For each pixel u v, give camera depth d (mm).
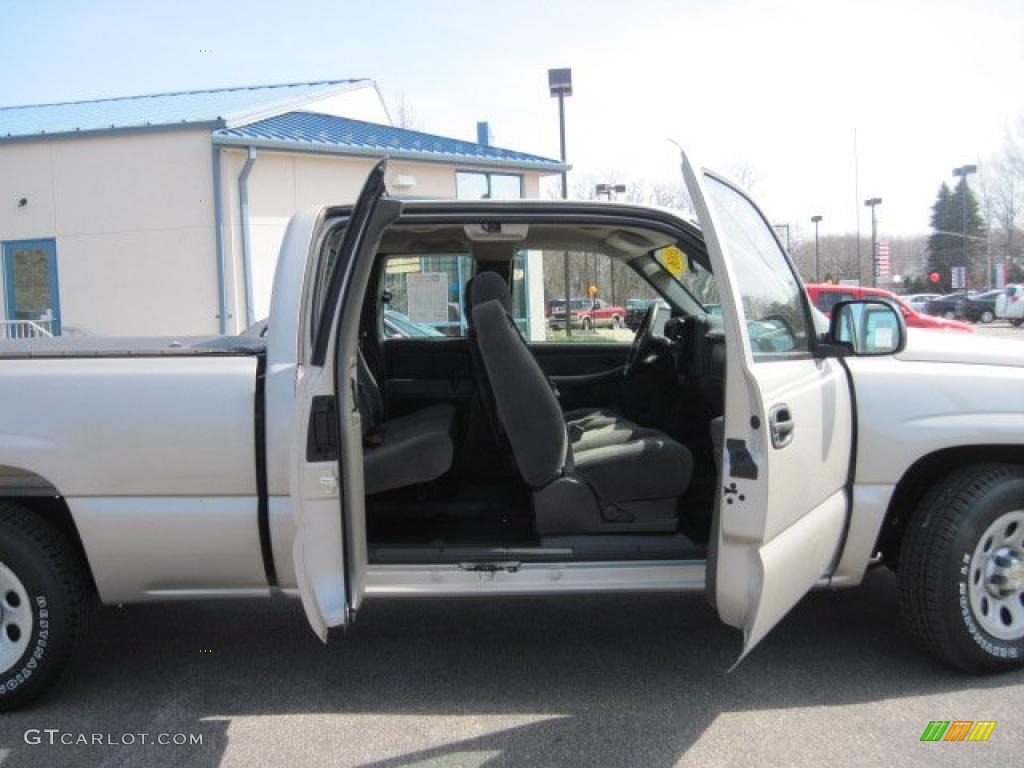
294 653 3959
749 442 2885
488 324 3523
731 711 3318
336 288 2980
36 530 3334
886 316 3461
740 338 2869
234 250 13570
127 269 13883
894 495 3639
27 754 3094
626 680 3609
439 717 3330
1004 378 3473
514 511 4031
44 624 3332
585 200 3523
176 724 3309
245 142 13242
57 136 13758
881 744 3053
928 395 3439
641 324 5098
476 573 3377
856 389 3424
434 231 4324
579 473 3627
